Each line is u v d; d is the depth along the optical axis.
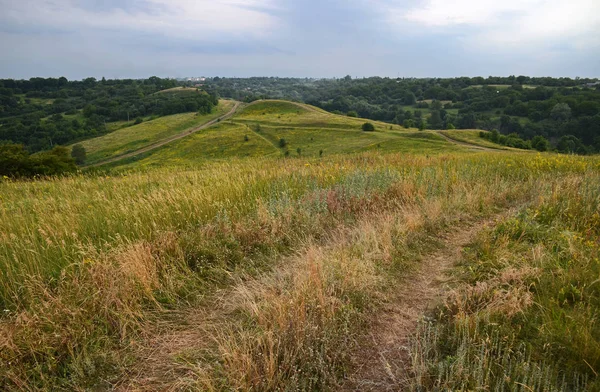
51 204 6.51
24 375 2.64
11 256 3.96
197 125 117.38
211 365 2.74
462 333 2.88
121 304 3.30
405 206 6.48
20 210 6.10
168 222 5.30
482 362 2.48
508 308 3.14
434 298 3.68
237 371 2.52
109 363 2.85
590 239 4.71
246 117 123.25
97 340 3.01
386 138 78.75
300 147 83.31
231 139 91.88
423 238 5.32
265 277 4.05
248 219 5.53
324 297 3.34
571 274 3.58
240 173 9.51
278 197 6.53
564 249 4.25
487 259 4.24
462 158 14.30
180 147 89.38
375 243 4.71
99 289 3.36
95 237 4.80
